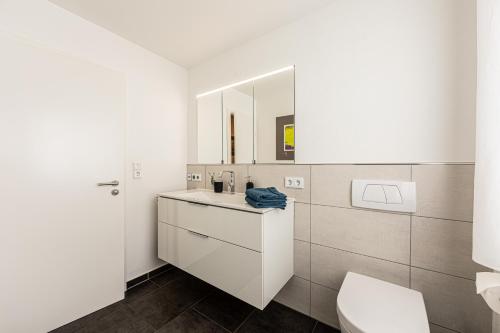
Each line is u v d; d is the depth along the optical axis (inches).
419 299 39.8
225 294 68.2
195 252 61.0
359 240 51.1
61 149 54.1
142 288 71.1
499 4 27.9
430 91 43.1
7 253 46.9
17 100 47.9
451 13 41.2
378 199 47.9
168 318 57.6
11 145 47.3
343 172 52.9
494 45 28.4
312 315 57.9
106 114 62.5
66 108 54.9
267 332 53.1
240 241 50.2
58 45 55.3
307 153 58.4
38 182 50.7
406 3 45.3
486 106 29.5
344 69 52.6
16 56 47.8
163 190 81.2
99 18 60.0
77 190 56.8
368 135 49.7
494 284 30.0
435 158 42.8
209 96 82.8
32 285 50.0
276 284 52.1
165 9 56.4
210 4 54.5
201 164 85.0
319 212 56.4
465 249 40.5
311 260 57.7
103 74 62.1
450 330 42.0
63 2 53.9
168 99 82.8
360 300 39.4
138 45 72.9
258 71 68.1
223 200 61.4
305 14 58.3
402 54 45.8
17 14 49.2
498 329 36.0
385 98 47.7
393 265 47.3
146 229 75.5
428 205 43.5
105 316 58.1
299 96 59.8
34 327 50.2
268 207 49.1
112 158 63.7
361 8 50.3
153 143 77.7
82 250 57.7
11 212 47.3
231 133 75.8
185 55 79.4
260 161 67.9
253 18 59.8
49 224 52.3
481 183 30.4
